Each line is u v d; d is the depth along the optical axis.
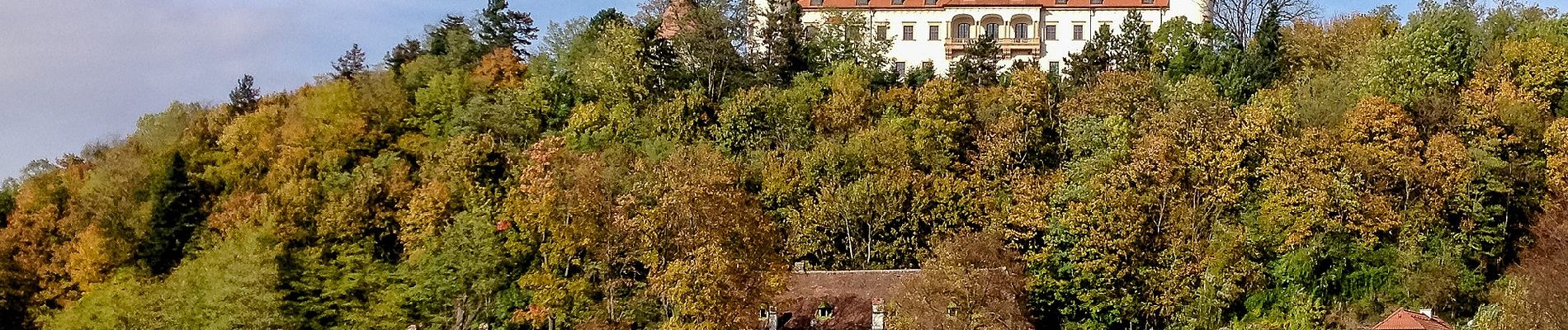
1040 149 109.69
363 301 91.94
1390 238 89.75
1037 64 126.38
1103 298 84.94
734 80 130.12
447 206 97.94
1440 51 107.06
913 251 98.25
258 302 86.12
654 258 76.44
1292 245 88.00
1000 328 76.44
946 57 140.88
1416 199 90.75
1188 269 85.81
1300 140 96.25
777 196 102.56
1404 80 104.94
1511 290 75.69
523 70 135.88
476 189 98.88
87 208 108.06
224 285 87.12
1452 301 84.38
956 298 77.44
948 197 100.62
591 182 86.38
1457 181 89.69
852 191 99.19
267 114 121.88
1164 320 85.00
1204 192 94.12
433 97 124.62
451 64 137.00
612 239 80.12
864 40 140.25
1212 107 106.81
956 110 113.56
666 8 144.62
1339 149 93.94
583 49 133.62
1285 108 103.44
